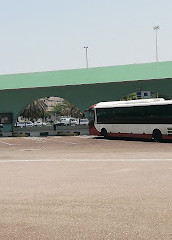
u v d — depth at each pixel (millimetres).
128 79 30094
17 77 33406
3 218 6605
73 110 105562
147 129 23719
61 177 10766
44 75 32844
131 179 10117
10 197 8297
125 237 5414
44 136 31844
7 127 34500
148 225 5961
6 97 34500
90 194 8383
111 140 25688
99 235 5535
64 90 33031
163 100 23234
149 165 12695
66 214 6754
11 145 23531
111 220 6293
